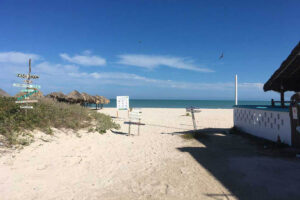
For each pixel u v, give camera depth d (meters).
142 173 4.84
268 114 8.16
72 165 5.20
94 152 6.51
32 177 4.26
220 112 26.38
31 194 3.60
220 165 5.35
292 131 6.55
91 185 4.12
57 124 8.11
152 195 3.71
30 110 8.10
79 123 9.30
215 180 4.37
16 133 6.13
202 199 3.55
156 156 6.30
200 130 11.59
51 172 4.63
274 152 6.33
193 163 5.58
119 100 13.99
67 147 6.62
